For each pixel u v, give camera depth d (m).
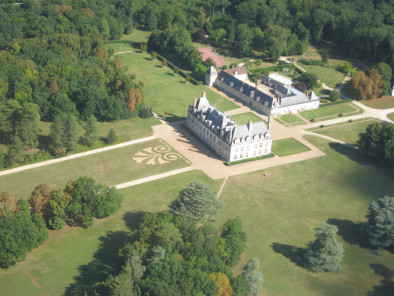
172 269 164.75
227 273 173.88
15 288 173.88
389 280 185.25
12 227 181.25
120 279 158.25
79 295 171.50
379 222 197.38
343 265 192.00
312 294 177.00
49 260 187.12
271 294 175.88
